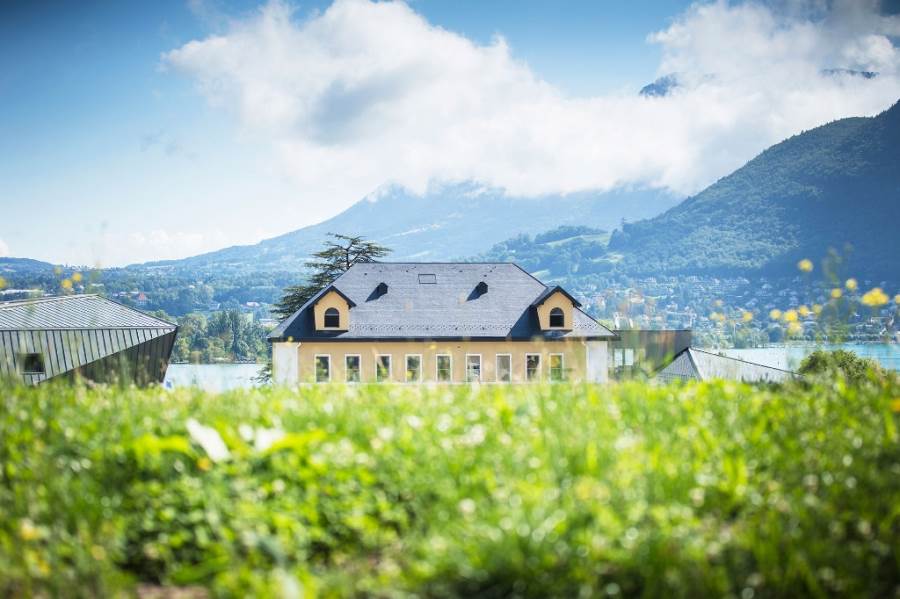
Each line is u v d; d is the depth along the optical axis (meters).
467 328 45.31
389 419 6.54
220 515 5.18
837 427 6.34
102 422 6.39
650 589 4.38
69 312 34.69
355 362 44.16
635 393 7.34
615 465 5.33
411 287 47.56
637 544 4.54
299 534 5.04
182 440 5.63
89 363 30.83
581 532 4.57
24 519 5.03
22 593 4.55
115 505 5.33
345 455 5.67
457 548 4.60
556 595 4.37
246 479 5.46
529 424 6.38
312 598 4.26
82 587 4.57
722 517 5.24
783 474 5.57
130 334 33.31
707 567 4.46
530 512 4.68
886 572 4.71
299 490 5.49
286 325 44.50
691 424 6.55
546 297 45.03
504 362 44.84
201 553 5.11
